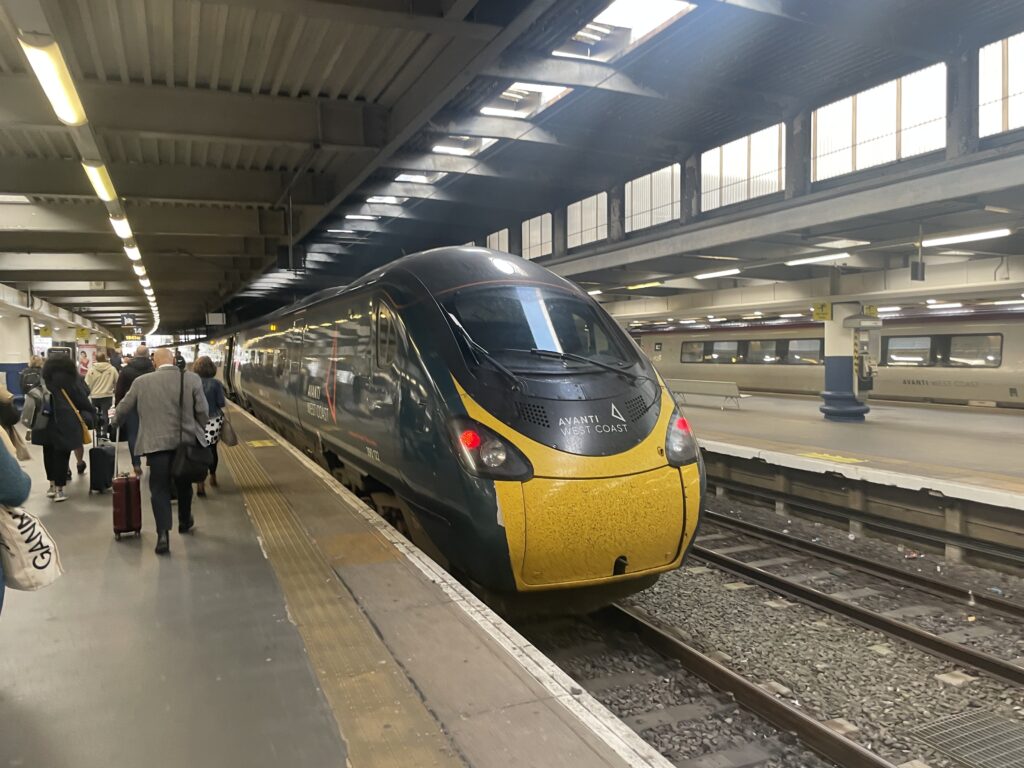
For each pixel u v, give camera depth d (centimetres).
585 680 460
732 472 1090
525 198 1483
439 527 499
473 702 298
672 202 1252
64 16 642
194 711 294
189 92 813
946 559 761
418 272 589
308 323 929
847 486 890
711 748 384
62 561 495
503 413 466
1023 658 511
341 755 262
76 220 1308
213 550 516
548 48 792
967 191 715
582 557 452
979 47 783
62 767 255
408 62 770
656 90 881
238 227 1375
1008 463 909
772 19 740
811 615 584
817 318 1513
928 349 1955
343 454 744
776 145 1046
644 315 2048
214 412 693
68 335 3772
